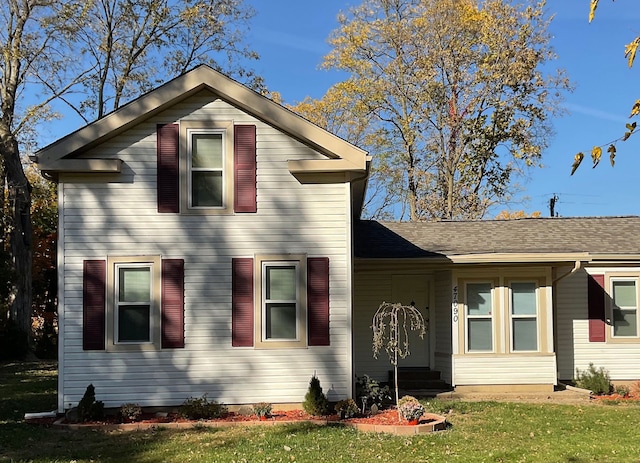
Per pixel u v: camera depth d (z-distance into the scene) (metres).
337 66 34.53
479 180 33.69
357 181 13.20
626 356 16.39
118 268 12.35
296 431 10.52
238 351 12.32
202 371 12.24
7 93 25.86
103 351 12.15
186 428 10.98
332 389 12.34
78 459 8.74
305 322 12.42
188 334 12.30
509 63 31.34
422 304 16.59
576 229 18.17
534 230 18.11
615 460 8.53
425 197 34.88
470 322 15.43
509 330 15.31
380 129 35.00
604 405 13.59
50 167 12.04
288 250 12.53
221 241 12.50
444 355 15.76
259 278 12.47
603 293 16.50
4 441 9.86
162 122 12.57
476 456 8.73
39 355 28.44
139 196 12.45
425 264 15.20
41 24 25.30
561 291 16.64
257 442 9.65
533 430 10.68
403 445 9.44
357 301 16.53
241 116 12.67
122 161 12.43
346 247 12.57
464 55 32.06
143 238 12.39
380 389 13.04
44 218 33.09
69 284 12.23
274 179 12.62
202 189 12.61
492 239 17.19
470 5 31.91
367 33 33.56
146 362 12.20
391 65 33.69
